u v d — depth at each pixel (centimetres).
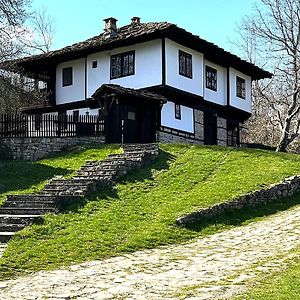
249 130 5578
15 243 1434
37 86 4244
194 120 3662
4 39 3969
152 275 1139
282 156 2444
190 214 1642
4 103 4191
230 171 2206
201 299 923
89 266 1249
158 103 3250
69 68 3803
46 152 2928
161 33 3253
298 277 985
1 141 2958
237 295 917
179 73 3419
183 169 2225
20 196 1845
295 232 1534
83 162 2517
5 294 1029
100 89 3041
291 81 4159
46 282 1112
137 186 2000
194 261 1259
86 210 1727
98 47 3534
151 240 1473
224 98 3941
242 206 1827
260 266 1160
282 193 2009
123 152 2538
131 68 3441
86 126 3022
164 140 3334
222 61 3859
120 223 1606
